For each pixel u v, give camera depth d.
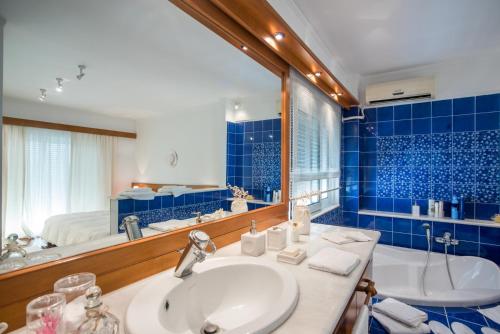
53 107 0.74
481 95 2.53
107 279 0.78
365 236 1.46
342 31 1.97
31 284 0.63
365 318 0.94
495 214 2.50
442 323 1.69
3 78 0.63
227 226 1.28
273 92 1.70
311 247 1.29
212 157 1.32
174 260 0.98
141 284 0.84
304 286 0.86
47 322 0.50
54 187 0.73
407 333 1.57
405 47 2.26
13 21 0.65
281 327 0.63
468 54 2.44
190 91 1.20
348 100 2.84
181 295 0.81
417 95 2.71
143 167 0.99
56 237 0.72
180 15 1.04
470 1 1.63
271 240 1.23
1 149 0.63
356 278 0.93
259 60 1.54
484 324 1.67
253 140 1.57
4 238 0.62
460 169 2.65
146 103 1.01
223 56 1.33
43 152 0.71
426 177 2.82
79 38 0.79
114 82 0.90
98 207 0.83
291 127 1.87
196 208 1.21
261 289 0.94
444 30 1.98
